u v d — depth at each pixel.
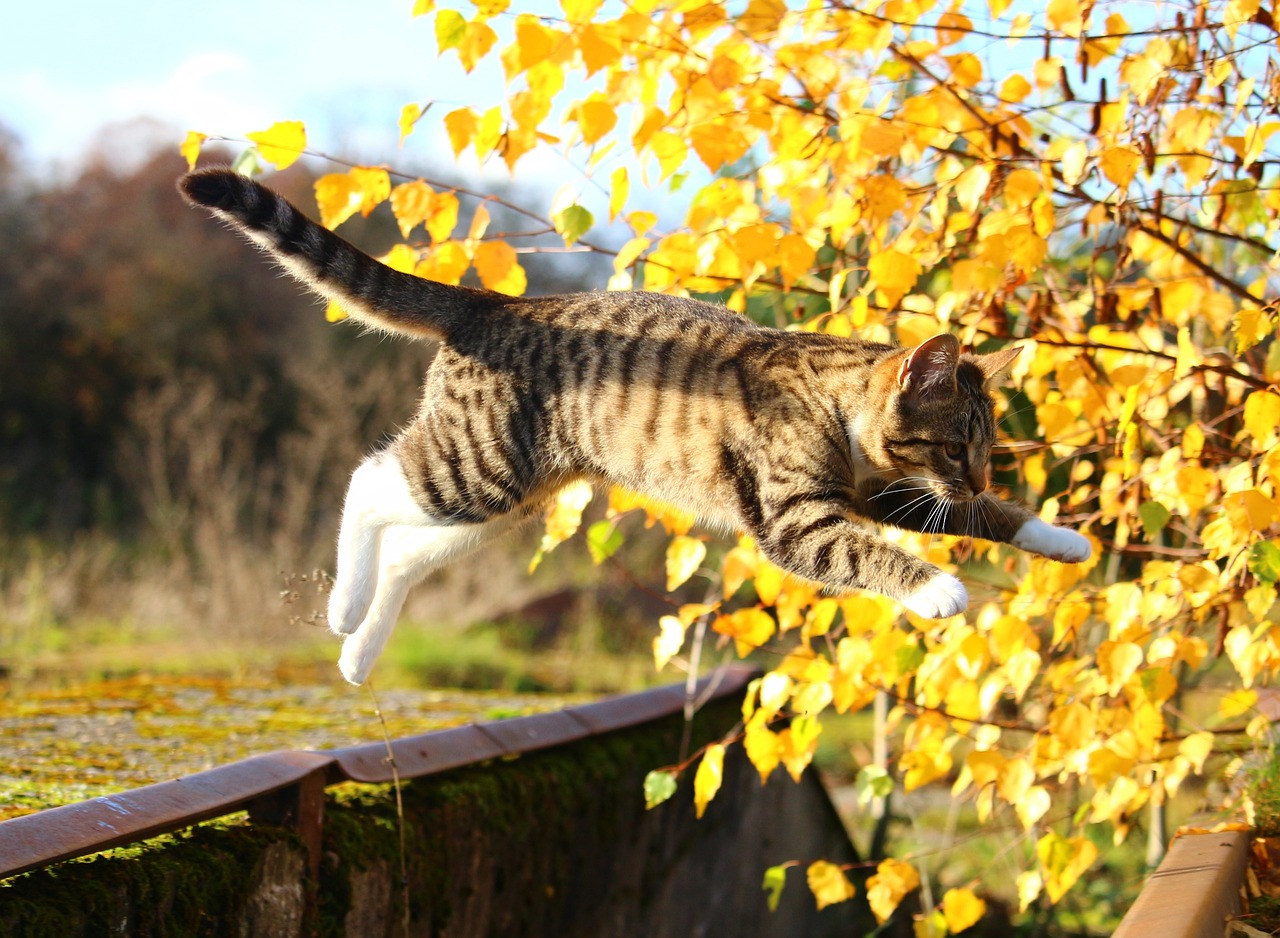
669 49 3.00
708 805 4.68
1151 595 2.81
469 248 3.20
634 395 3.16
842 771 7.89
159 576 9.64
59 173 17.67
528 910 3.61
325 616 3.52
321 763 2.77
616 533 3.46
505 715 4.50
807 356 3.20
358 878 2.86
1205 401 3.49
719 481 3.11
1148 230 3.11
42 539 11.80
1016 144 3.13
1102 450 3.54
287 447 12.15
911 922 5.63
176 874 2.34
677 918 4.52
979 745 3.28
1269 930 2.42
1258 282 3.17
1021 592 3.20
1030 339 3.08
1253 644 2.78
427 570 3.54
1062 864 3.02
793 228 3.16
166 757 3.43
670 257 3.21
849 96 2.99
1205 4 2.89
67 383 15.08
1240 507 2.58
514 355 3.26
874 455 3.18
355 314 3.35
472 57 2.71
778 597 3.39
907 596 2.81
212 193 3.16
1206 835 2.74
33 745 3.54
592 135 2.84
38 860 2.00
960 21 3.12
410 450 3.39
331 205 3.05
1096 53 3.11
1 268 15.78
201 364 15.49
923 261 3.17
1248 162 2.70
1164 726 3.30
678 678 8.58
